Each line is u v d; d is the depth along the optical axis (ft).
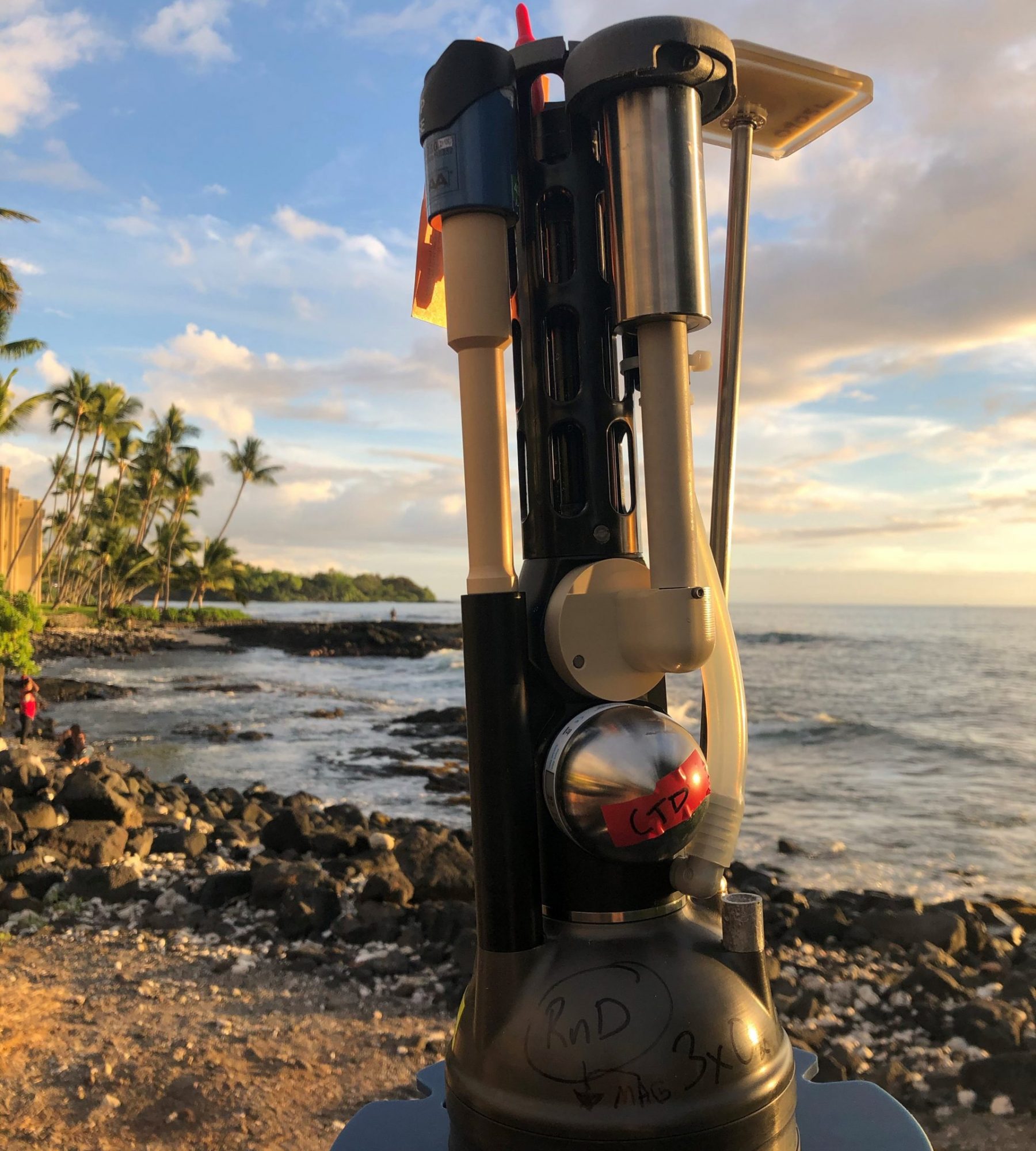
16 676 113.19
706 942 4.27
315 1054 14.71
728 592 5.30
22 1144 11.19
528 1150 3.81
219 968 19.38
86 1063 13.47
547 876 4.31
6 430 146.30
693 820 4.09
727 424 5.45
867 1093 4.91
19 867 25.68
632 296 3.98
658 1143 3.70
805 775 62.34
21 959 19.17
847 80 5.72
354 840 32.32
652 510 4.11
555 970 4.04
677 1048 3.82
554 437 4.55
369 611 581.94
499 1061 3.96
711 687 4.48
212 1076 13.25
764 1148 3.90
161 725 86.79
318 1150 11.49
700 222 4.02
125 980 18.08
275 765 66.39
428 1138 4.57
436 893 26.02
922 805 51.16
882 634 289.94
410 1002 18.17
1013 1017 18.35
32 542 235.61
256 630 246.27
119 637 216.13
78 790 34.73
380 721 91.61
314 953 20.71
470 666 4.14
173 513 264.31
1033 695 122.93
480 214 4.10
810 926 25.22
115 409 210.38
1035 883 35.37
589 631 4.23
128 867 25.52
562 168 4.44
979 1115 14.51
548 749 4.22
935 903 32.58
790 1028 17.80
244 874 24.71
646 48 3.84
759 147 6.55
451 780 59.06
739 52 5.41
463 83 4.05
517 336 4.70
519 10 4.71
